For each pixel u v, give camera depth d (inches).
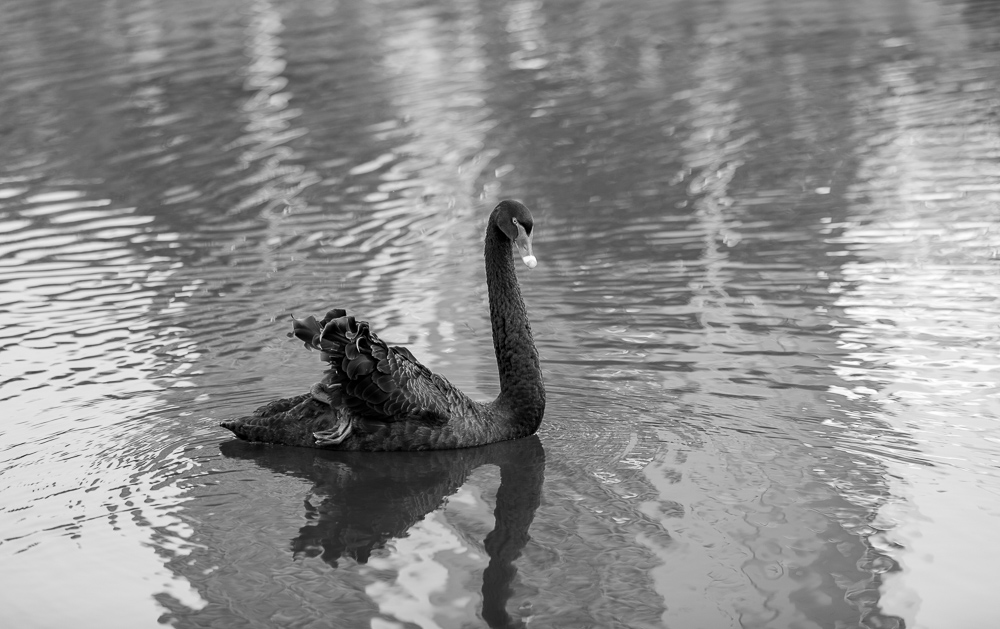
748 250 587.5
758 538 312.8
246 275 587.5
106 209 708.7
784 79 962.1
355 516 338.3
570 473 360.8
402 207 691.4
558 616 278.2
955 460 353.7
